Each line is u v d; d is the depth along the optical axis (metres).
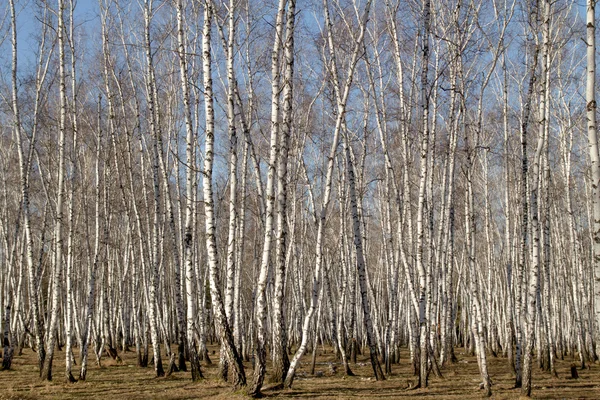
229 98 15.30
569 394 15.05
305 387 15.87
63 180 16.72
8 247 25.94
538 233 13.83
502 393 14.78
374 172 29.80
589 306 27.86
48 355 17.39
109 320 28.70
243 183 20.91
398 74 19.75
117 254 31.02
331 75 18.95
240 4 19.08
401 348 38.28
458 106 20.14
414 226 27.25
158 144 20.20
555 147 28.41
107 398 13.95
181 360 20.52
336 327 26.53
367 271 24.92
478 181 31.77
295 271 31.75
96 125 24.78
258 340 12.99
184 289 34.97
